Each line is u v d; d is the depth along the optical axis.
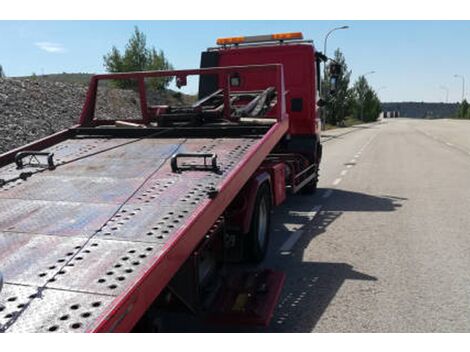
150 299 2.64
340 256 5.78
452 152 19.56
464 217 7.68
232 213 4.92
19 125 14.53
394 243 6.28
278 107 6.02
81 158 4.84
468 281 4.88
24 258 2.82
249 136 5.31
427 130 42.66
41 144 5.40
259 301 3.97
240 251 4.93
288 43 8.81
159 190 3.76
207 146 4.95
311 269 5.34
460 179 11.81
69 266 2.71
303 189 9.87
